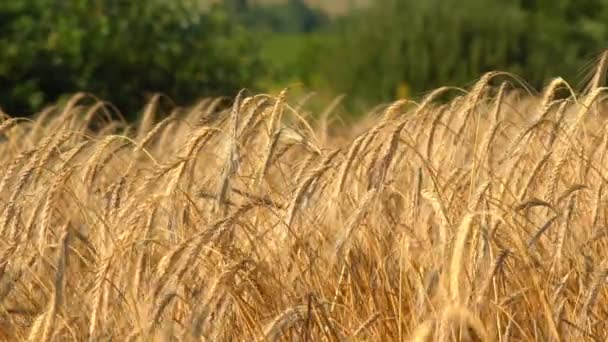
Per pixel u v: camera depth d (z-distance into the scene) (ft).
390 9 89.66
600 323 23.20
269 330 20.71
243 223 23.91
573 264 24.07
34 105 65.62
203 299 21.13
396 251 24.95
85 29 69.26
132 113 69.77
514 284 23.75
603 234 24.07
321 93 85.66
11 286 24.17
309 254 23.97
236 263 21.62
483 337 20.27
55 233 27.07
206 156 30.25
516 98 39.04
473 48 83.51
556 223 24.63
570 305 24.02
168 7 72.18
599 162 26.91
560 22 103.40
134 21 70.49
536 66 80.38
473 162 25.44
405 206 26.05
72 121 36.19
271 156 25.44
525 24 84.84
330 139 38.22
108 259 22.59
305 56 98.73
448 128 28.30
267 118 27.04
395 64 85.51
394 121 25.79
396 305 24.13
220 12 74.90
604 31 101.40
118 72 69.56
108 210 27.58
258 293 22.95
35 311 24.49
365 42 88.02
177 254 21.21
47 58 67.51
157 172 25.11
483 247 21.15
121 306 23.12
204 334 20.80
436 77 84.07
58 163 28.81
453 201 25.23
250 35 76.13
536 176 25.34
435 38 84.94
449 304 19.38
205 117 28.22
